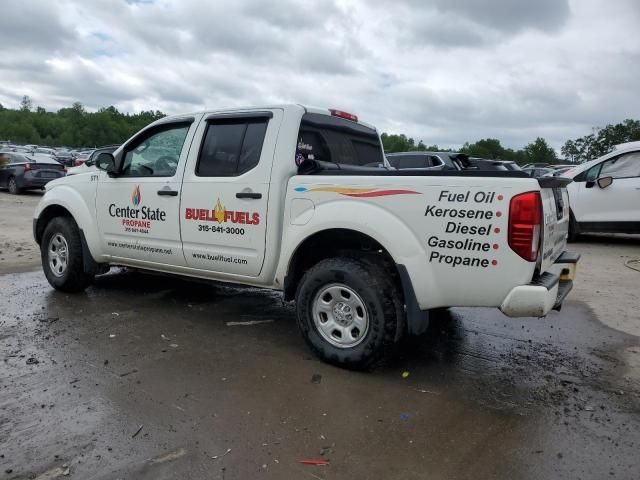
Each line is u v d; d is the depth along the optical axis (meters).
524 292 3.23
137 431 2.94
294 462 2.69
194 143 4.61
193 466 2.63
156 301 5.56
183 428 2.98
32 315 4.98
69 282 5.62
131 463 2.64
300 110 4.21
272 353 4.15
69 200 5.53
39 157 18.91
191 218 4.57
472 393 3.52
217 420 3.08
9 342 4.26
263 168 4.12
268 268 4.17
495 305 3.35
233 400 3.33
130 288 6.09
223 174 4.39
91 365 3.83
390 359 4.11
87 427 2.97
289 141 4.09
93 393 3.38
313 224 3.85
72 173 5.79
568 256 4.11
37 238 6.04
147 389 3.46
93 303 5.43
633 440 2.95
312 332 3.93
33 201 16.62
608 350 4.40
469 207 3.32
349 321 3.81
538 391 3.57
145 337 4.45
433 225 3.44
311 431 2.98
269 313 5.22
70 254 5.54
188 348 4.22
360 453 2.78
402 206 3.53
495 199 3.26
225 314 5.16
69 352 4.07
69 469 2.58
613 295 6.24
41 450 2.74
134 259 5.15
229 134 4.43
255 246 4.19
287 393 3.45
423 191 3.46
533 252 3.20
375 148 5.41
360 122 5.18
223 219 4.35
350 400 3.37
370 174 3.70
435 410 3.27
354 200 3.71
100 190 5.29
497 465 2.69
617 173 9.79
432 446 2.86
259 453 2.76
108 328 4.66
